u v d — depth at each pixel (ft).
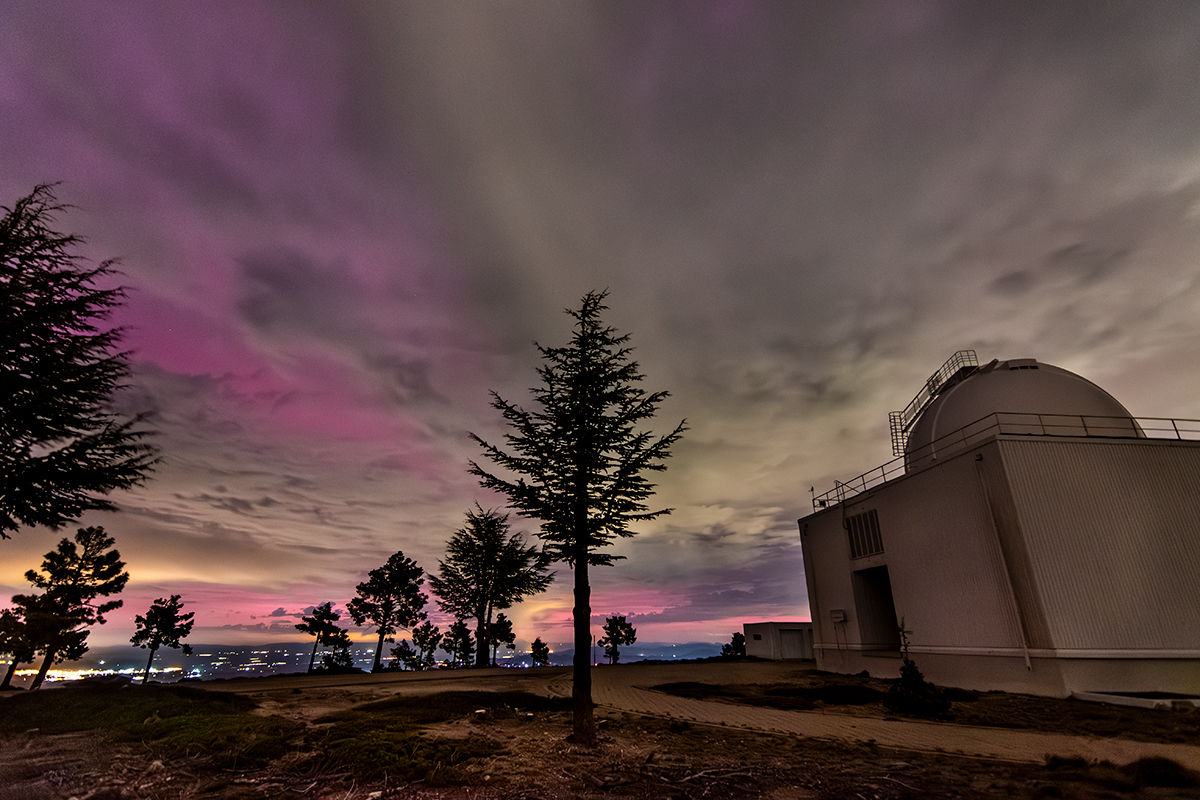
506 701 54.24
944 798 24.43
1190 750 33.88
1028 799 24.04
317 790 24.75
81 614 91.71
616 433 44.98
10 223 39.70
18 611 83.71
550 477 44.24
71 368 38.52
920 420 94.53
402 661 132.46
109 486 40.52
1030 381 79.20
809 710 55.31
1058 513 61.46
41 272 39.63
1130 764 28.02
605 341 48.29
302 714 46.80
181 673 127.75
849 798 24.67
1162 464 64.13
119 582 96.27
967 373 93.09
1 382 35.17
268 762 29.22
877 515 87.10
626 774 28.55
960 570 69.31
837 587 95.91
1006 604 62.23
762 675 93.40
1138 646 56.13
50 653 83.87
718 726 44.91
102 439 39.01
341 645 122.31
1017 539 61.41
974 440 76.84
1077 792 24.85
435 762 28.94
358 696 60.08
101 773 26.18
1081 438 65.00
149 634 115.14
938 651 71.56
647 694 68.95
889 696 54.44
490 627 136.46
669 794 25.21
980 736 40.06
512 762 30.68
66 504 39.68
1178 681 54.60
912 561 78.07
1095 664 55.57
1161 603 57.93
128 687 51.42
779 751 34.73
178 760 28.71
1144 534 60.70
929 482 76.13
